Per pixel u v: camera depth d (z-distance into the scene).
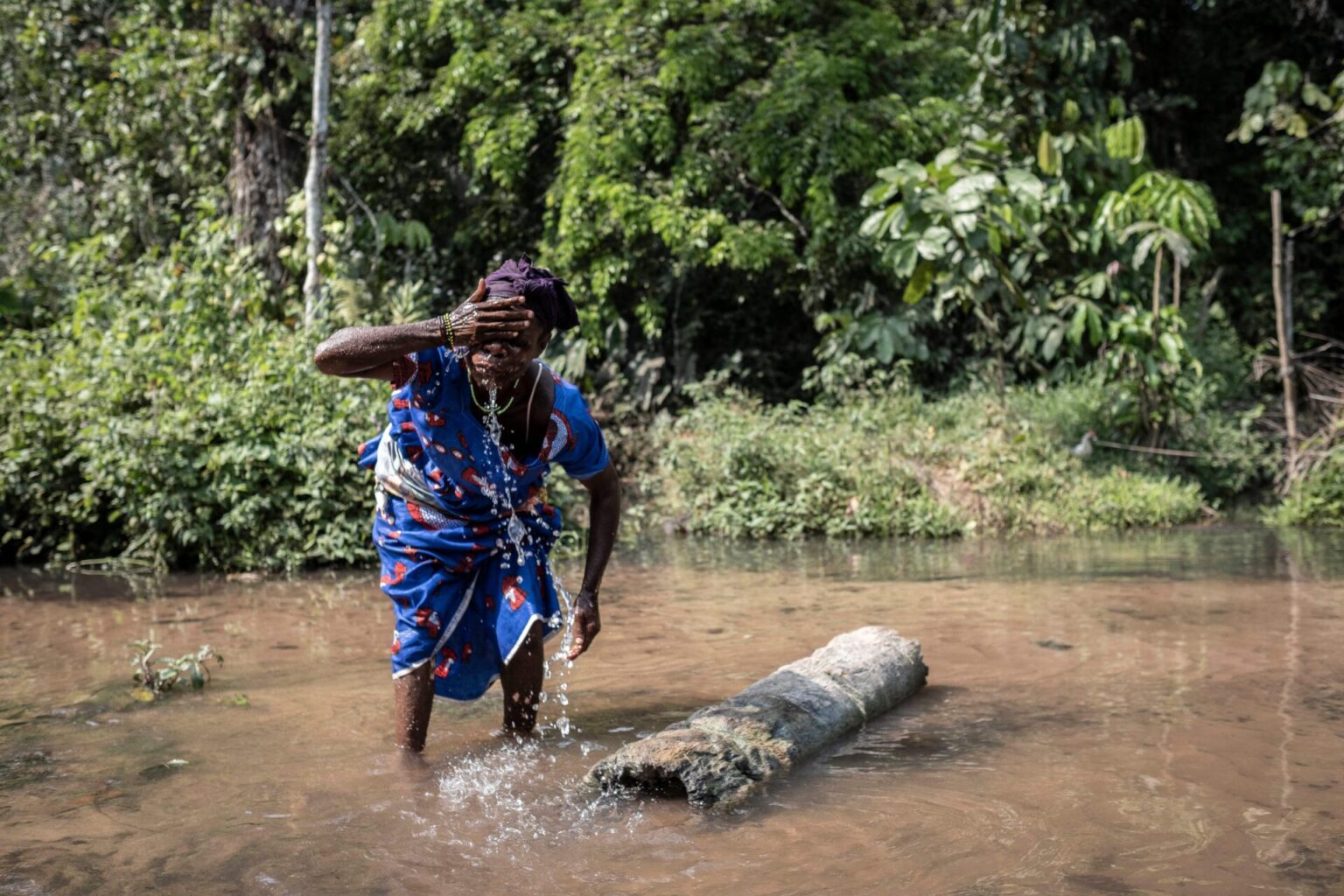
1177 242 10.95
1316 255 15.96
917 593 6.32
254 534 7.63
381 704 4.04
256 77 11.91
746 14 12.98
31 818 2.88
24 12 14.37
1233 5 16.20
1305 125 13.72
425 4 13.71
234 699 4.13
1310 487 9.77
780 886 2.39
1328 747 3.32
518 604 3.41
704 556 8.23
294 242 12.12
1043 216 12.12
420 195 14.78
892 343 12.05
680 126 13.35
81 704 4.09
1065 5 12.97
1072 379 11.98
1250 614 5.47
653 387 13.12
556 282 3.14
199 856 2.61
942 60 13.71
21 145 14.74
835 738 3.51
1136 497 9.79
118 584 7.08
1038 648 4.83
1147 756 3.27
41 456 8.06
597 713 3.89
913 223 10.62
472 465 3.28
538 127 13.79
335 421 7.79
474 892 2.39
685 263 12.58
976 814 2.82
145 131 13.80
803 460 9.80
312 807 2.94
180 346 8.83
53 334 10.16
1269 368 12.45
